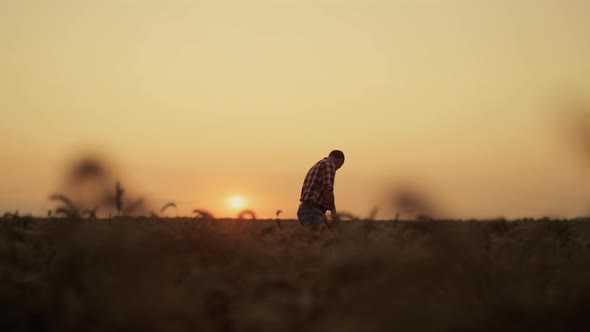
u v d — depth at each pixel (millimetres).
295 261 3633
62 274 2883
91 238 3141
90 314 2416
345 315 2605
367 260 3027
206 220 4945
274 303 2660
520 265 3482
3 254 3691
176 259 3398
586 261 3939
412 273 2926
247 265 3412
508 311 2451
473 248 3217
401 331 2414
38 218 5492
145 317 2332
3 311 2613
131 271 2857
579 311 2473
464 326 2436
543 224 4945
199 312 2615
